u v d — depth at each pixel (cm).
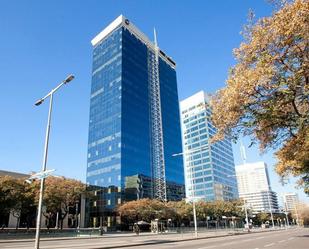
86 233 5441
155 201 8225
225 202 10969
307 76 1036
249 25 1200
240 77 1130
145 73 12606
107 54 12362
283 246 2323
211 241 3228
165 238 4112
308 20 970
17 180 4981
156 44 14612
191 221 11300
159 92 13000
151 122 11881
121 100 10744
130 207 7831
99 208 9562
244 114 1184
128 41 12262
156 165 11281
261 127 1231
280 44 1070
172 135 13062
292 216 17838
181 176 12712
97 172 10581
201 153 15438
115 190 9462
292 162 1802
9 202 4716
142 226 8194
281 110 1155
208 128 15425
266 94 1112
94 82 12525
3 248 2409
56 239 3959
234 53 1216
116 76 11394
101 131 11119
